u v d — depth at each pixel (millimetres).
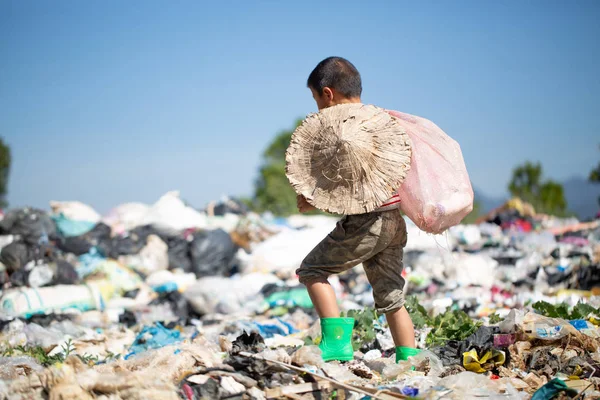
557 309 5434
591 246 12375
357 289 10164
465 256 10781
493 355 4344
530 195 38281
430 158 4117
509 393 3652
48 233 11570
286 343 5914
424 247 12070
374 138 3891
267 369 3639
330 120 3908
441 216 4051
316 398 3496
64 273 9719
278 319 7910
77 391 3248
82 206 12938
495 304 8859
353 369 4105
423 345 5059
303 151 3945
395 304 4250
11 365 4559
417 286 9812
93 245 11547
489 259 10992
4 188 45938
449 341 4668
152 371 3508
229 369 3637
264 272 11227
